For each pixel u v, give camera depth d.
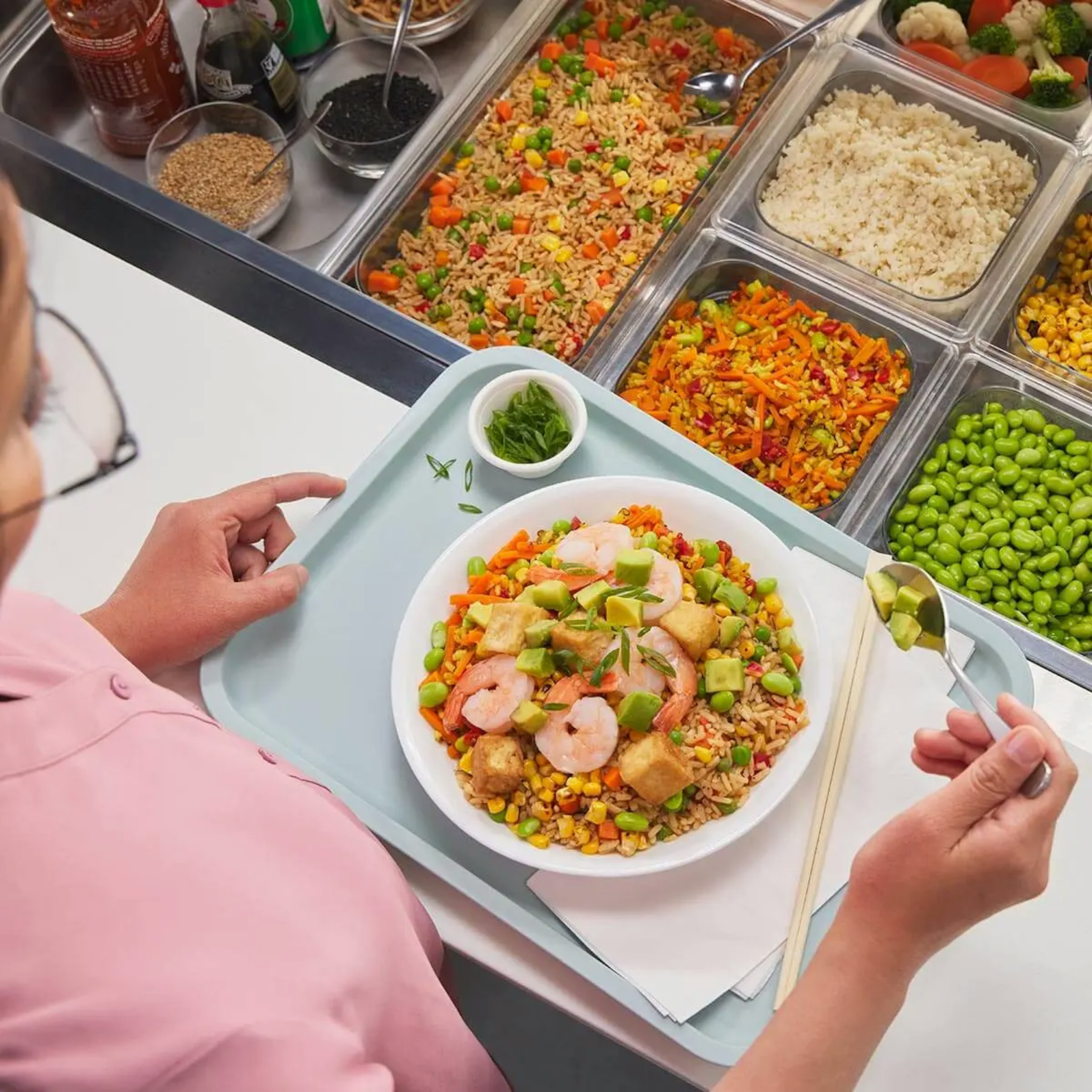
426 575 1.33
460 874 1.21
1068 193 1.79
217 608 1.28
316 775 1.27
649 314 1.77
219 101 1.92
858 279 1.75
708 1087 1.13
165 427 1.55
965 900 0.91
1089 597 1.59
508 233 1.91
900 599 1.22
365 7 2.01
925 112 1.87
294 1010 0.77
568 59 2.03
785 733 1.23
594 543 1.28
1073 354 1.72
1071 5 1.84
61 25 1.73
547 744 1.19
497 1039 1.92
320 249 1.92
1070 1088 1.11
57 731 0.80
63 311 1.63
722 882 1.20
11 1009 0.71
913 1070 1.12
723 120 2.00
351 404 1.57
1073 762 0.94
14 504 0.55
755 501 1.40
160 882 0.77
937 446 1.69
